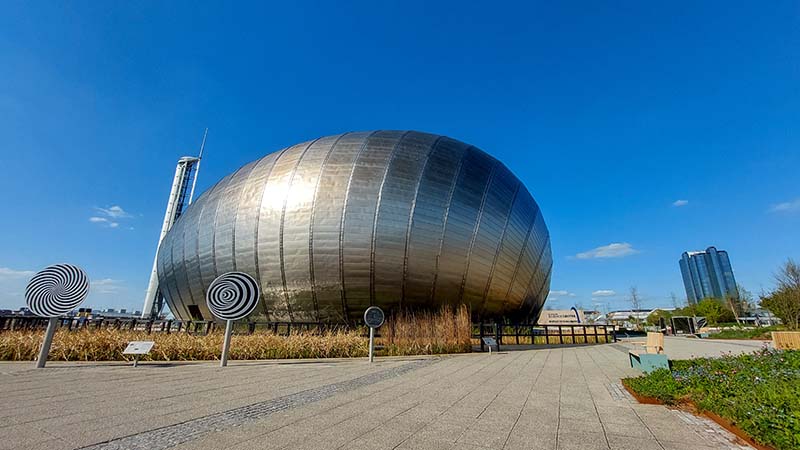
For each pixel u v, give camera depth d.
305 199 24.66
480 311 25.36
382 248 23.36
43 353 11.48
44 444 4.52
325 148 27.03
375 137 27.56
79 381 9.23
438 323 19.94
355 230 23.56
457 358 15.88
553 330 30.66
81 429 5.16
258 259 24.77
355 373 11.13
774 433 4.62
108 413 6.06
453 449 4.57
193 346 15.22
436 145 27.69
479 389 8.60
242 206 26.31
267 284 24.47
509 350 20.22
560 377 10.50
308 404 6.89
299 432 5.16
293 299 24.05
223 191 28.89
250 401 7.09
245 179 27.95
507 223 26.88
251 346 15.95
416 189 24.62
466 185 26.06
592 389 8.69
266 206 25.36
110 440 4.71
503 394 8.03
